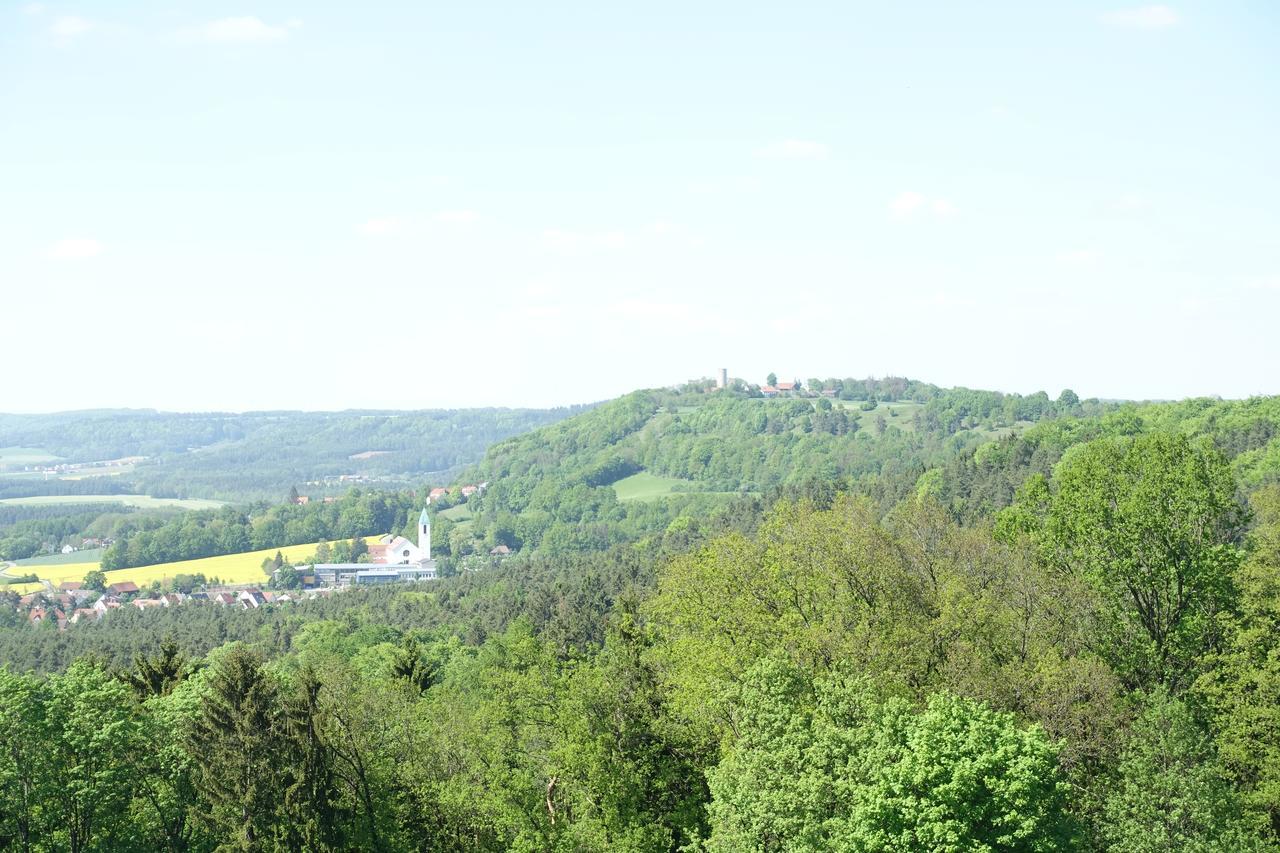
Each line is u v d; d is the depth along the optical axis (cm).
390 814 5353
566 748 5184
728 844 3994
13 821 4947
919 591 5362
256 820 5056
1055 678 4572
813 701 4350
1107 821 4144
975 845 3503
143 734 5372
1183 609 5500
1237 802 4094
